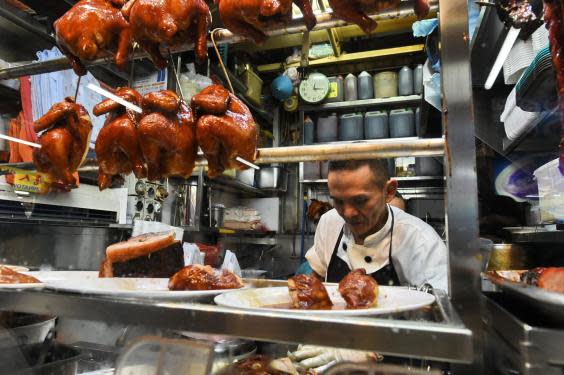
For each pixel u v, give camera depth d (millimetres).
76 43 1431
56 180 1721
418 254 1936
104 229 3051
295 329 685
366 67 4793
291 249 5219
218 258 4020
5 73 1681
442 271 1885
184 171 1430
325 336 667
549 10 1111
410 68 4621
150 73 3314
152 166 1406
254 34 1365
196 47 1373
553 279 1037
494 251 2396
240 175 4531
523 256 2395
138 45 1529
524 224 2971
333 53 4523
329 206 4410
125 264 1544
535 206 2854
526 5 1197
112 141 1394
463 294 876
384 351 637
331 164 1801
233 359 990
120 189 3160
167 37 1311
